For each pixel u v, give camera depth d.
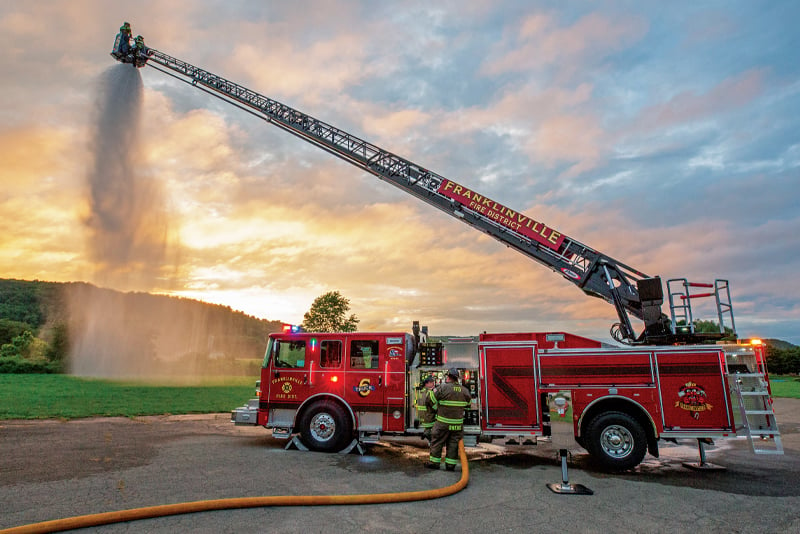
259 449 7.93
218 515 4.37
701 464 7.01
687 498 5.32
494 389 7.25
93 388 21.05
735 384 6.58
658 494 5.49
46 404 13.87
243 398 17.78
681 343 8.37
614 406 7.04
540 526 4.33
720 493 5.56
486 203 11.14
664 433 6.71
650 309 8.87
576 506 4.98
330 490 5.37
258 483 5.55
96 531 3.88
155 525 4.07
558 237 10.20
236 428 10.45
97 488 5.13
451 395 6.70
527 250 10.59
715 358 6.76
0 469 6.00
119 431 9.54
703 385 6.72
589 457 7.89
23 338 44.03
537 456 7.96
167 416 12.50
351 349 8.11
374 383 7.86
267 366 8.37
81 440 8.30
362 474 6.23
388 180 12.83
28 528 3.69
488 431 7.17
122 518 4.10
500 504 5.00
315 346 8.23
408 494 5.03
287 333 8.47
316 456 7.44
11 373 36.44
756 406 6.46
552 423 5.89
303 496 4.81
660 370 6.85
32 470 5.95
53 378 29.38
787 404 18.64
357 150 13.54
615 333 9.41
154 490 5.12
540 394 7.19
